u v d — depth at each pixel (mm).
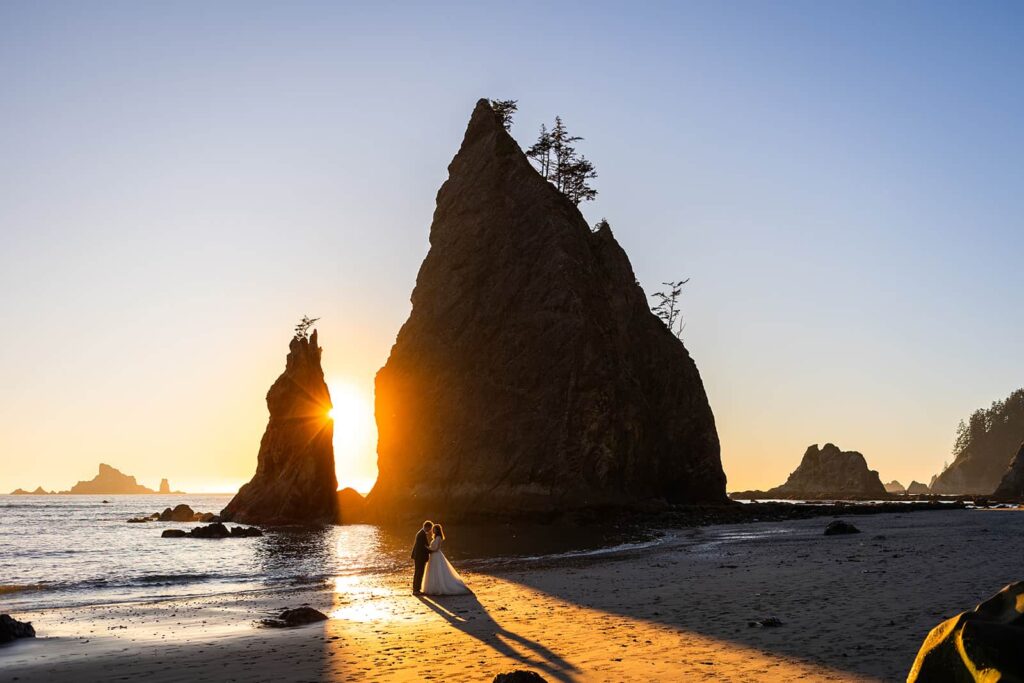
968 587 19266
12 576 39375
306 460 93062
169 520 107000
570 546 47281
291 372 96812
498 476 80438
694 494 95812
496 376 86312
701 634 14969
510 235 93750
